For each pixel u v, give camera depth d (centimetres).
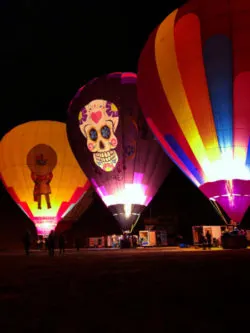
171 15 1894
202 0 1761
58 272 924
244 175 1745
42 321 410
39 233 2983
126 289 602
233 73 1650
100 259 1391
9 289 646
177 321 390
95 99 2475
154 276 752
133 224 2422
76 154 2573
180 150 1867
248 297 510
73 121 2558
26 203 2983
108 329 372
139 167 2386
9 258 1644
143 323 388
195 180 1897
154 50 1862
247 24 1648
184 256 1373
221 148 1736
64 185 3003
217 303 472
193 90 1720
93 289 617
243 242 1983
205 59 1680
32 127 3067
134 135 2380
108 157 2411
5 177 3028
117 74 2528
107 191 2434
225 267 892
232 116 1688
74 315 435
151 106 1925
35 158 2983
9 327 388
